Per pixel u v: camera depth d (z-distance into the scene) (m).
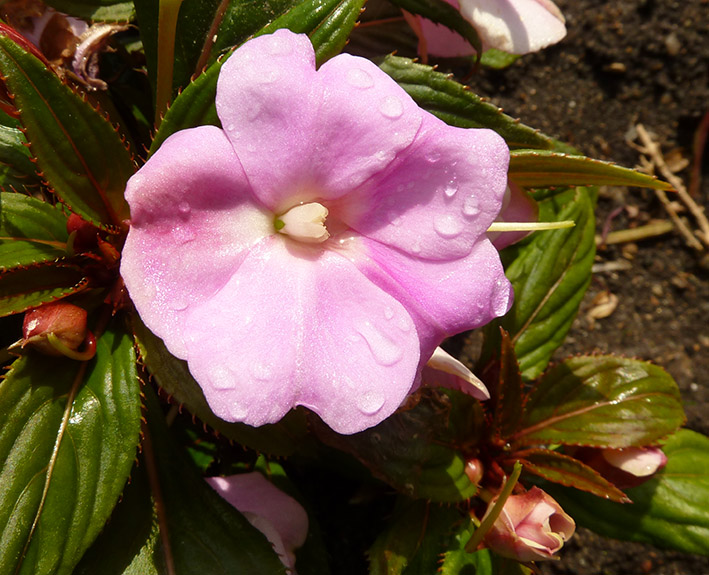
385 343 0.10
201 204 0.10
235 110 0.10
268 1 0.13
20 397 0.11
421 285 0.10
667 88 0.25
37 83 0.11
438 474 0.15
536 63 0.25
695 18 0.25
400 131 0.10
